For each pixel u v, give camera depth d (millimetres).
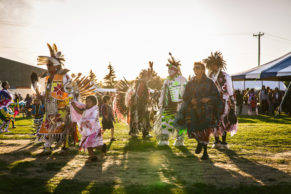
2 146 6336
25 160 4758
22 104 19297
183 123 5137
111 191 3113
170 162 4672
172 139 7848
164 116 6613
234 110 6082
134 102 8250
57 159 4918
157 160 4836
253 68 16156
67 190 3143
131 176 3805
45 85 5551
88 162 4672
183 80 6613
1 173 3859
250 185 3357
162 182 3467
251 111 18406
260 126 10352
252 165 4418
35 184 3354
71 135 5434
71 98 5168
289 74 12648
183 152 5633
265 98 18312
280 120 13555
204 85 4980
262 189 3162
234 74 16344
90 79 5785
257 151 5605
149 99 8320
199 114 4895
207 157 4898
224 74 6051
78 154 5398
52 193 3051
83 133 4793
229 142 6777
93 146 4750
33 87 5781
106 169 4191
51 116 5305
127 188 3232
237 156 5125
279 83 25641
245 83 27609
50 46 5578
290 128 9492
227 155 5223
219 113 4953
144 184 3424
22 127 11531
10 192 3051
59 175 3816
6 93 9672
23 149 5941
